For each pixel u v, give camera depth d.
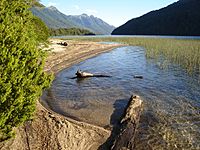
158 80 39.44
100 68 52.50
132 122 21.14
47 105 27.38
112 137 19.11
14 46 12.20
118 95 31.12
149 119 22.81
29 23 18.75
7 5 14.10
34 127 16.73
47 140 16.05
